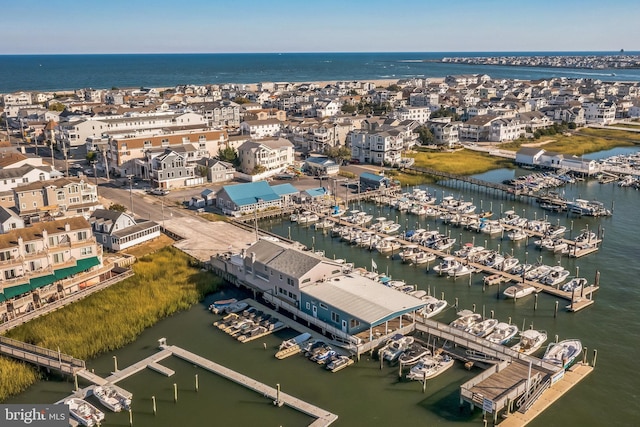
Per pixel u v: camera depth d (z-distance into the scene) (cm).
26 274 7144
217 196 12188
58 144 18225
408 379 5975
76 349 6381
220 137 16700
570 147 19688
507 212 11906
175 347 6562
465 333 6612
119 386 5838
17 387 5725
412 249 9612
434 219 11744
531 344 6481
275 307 7531
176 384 5894
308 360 6338
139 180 14412
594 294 8094
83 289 7625
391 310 6544
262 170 14762
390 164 16400
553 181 14588
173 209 11906
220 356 6412
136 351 6531
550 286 8275
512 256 9569
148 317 7175
